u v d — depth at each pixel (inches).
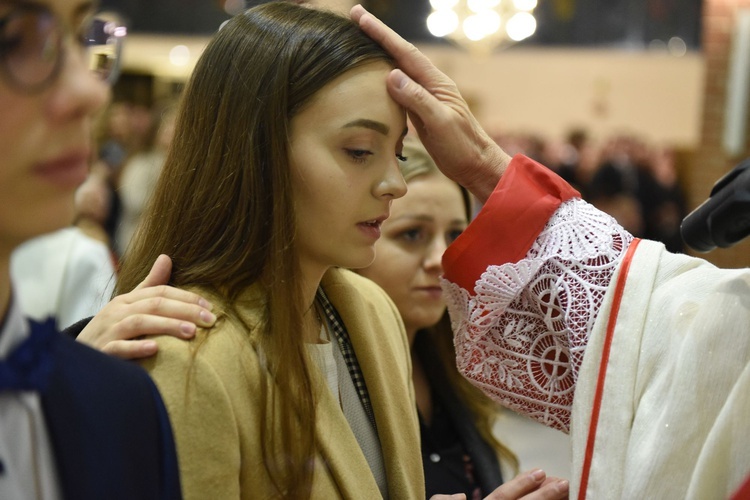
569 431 45.0
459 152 46.1
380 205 41.4
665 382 37.3
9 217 25.8
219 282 40.6
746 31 203.3
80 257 81.9
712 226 34.9
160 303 37.9
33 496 27.1
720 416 33.7
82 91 26.1
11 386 26.1
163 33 294.0
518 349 45.0
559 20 319.3
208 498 35.4
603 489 37.6
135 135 176.9
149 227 43.3
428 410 61.7
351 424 45.4
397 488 44.4
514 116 322.0
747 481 30.1
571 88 319.3
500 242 44.6
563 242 43.5
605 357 39.9
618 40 318.3
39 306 79.7
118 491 28.8
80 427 28.5
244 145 40.3
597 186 234.1
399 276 59.6
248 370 38.3
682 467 35.1
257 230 40.3
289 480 37.7
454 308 46.4
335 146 40.1
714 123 208.4
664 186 234.8
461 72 320.2
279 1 44.0
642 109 317.4
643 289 40.4
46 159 25.8
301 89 39.8
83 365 29.6
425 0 305.0
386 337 48.9
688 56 314.2
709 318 36.2
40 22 25.2
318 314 45.6
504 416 71.1
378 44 43.1
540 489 42.9
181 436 35.4
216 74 41.8
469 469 60.4
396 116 41.9
